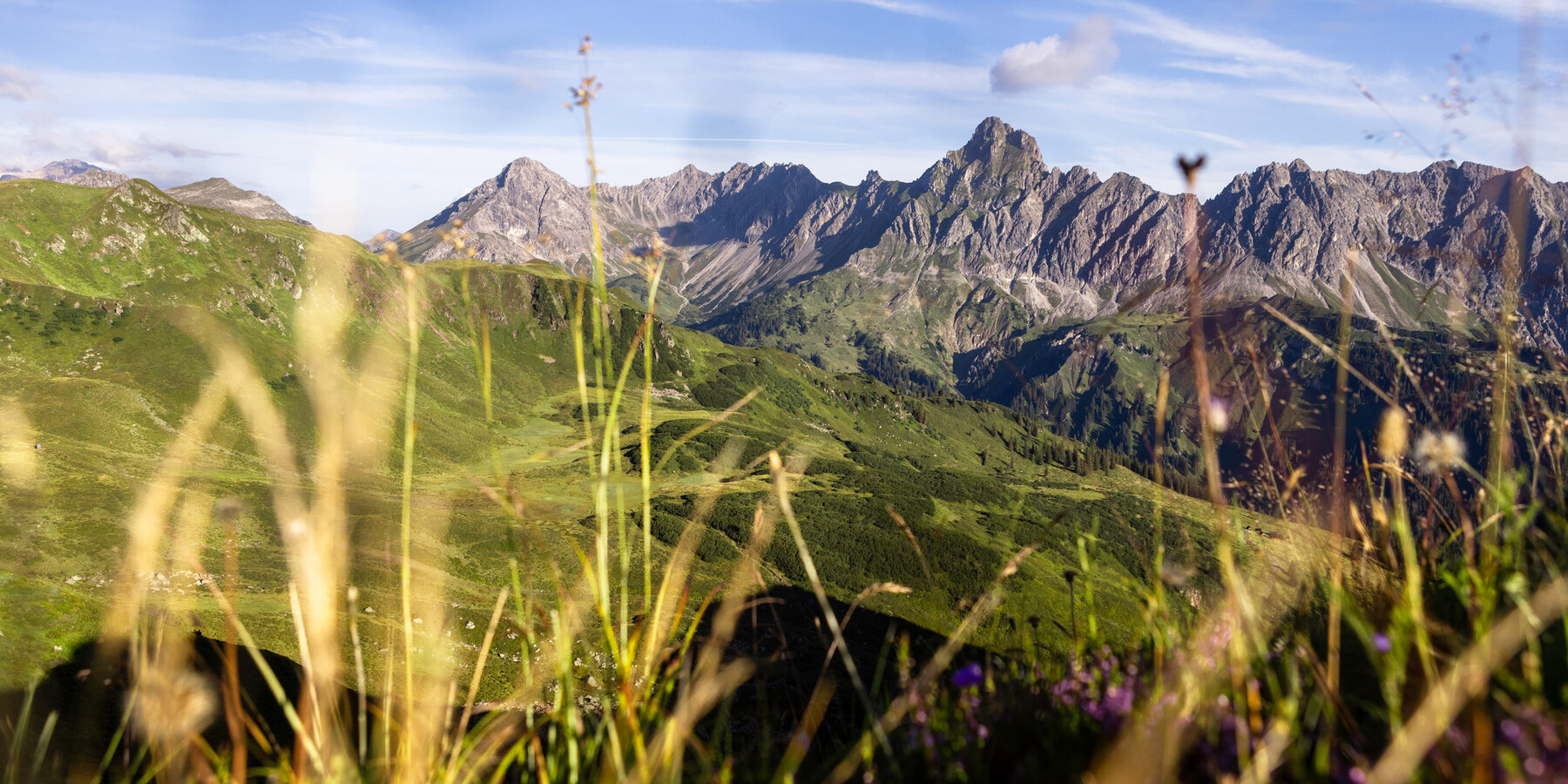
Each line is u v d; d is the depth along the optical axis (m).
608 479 2.84
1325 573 2.96
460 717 2.76
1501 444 3.03
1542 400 3.04
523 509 2.74
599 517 2.83
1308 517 2.94
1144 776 2.60
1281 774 2.66
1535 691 2.48
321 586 2.47
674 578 2.90
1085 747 3.05
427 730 2.70
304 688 2.52
